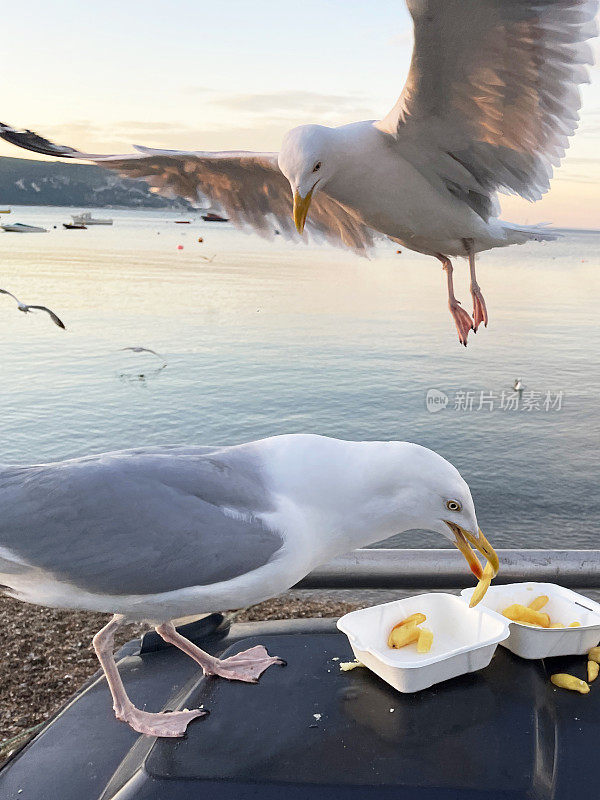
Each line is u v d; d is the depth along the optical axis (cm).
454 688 66
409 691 64
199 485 67
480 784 55
